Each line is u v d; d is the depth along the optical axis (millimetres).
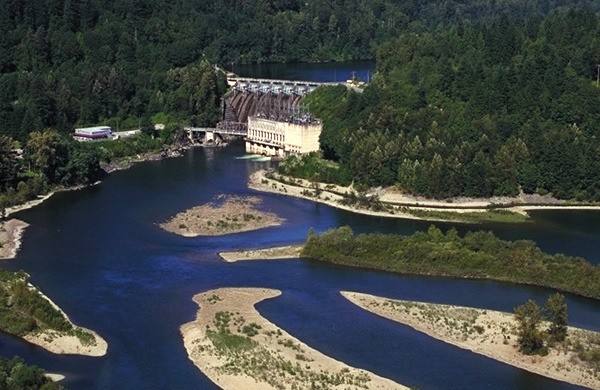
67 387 191625
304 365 199625
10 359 199625
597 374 195000
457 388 189500
